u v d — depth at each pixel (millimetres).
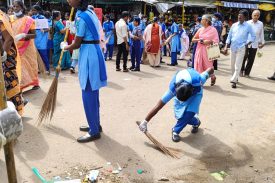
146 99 6668
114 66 10617
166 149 4312
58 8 16281
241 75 9578
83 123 5199
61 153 4199
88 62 4270
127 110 5922
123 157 4164
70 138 4645
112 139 4668
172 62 11281
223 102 6672
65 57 9367
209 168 4016
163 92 7281
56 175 3699
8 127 1859
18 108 4688
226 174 3904
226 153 4422
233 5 22500
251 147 4645
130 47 9773
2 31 4309
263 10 25031
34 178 3613
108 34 11711
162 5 18828
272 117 5891
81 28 4156
